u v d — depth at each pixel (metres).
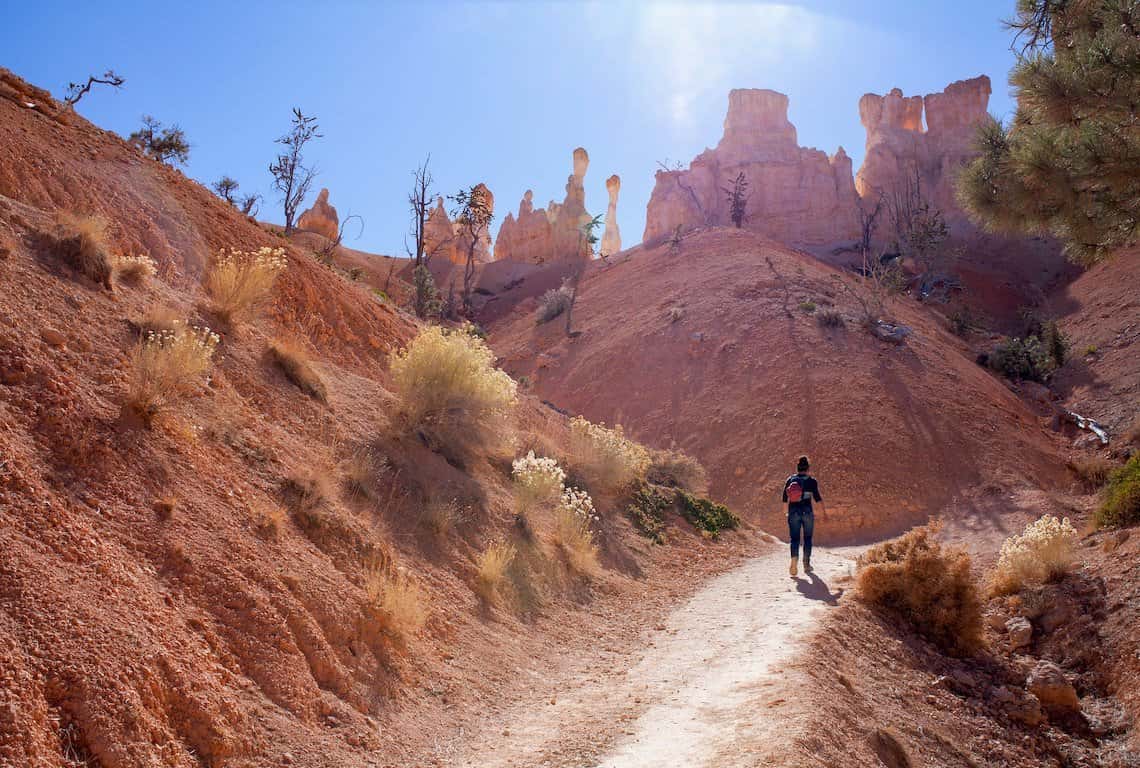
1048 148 9.85
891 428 35.66
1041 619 10.54
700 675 7.78
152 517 5.84
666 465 20.92
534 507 12.58
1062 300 65.25
